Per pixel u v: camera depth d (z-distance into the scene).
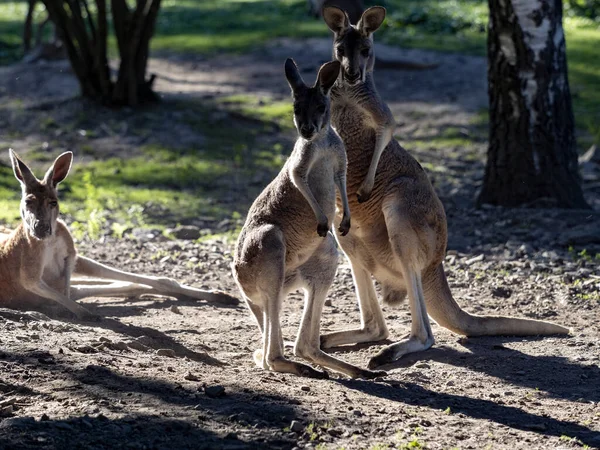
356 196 11.44
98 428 7.52
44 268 12.53
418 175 11.55
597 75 34.47
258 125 28.61
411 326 11.70
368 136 11.32
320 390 9.21
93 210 19.77
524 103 20.02
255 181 23.77
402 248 11.16
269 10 52.03
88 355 9.62
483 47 39.53
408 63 35.75
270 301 9.91
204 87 33.38
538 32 19.64
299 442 7.56
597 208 21.06
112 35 44.28
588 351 11.35
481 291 14.74
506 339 11.99
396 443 7.73
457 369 10.57
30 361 9.16
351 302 14.36
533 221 18.91
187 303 13.75
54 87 33.00
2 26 50.06
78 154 25.66
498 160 20.55
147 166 24.64
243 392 8.78
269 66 36.94
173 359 10.13
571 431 8.50
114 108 29.14
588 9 47.44
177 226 19.48
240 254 10.13
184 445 7.30
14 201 21.08
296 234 10.01
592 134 27.72
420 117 29.78
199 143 26.75
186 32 45.62
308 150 9.52
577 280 15.15
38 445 7.11
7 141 26.67
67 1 29.08
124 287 13.54
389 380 10.01
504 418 8.82
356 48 10.95
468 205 21.19
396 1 52.66
